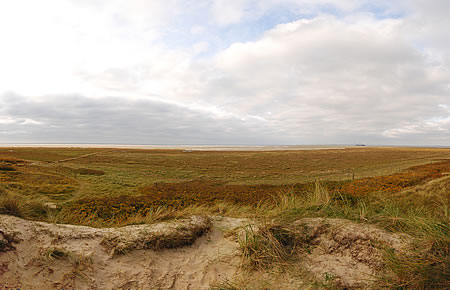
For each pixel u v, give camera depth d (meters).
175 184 29.61
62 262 3.51
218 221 5.82
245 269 3.86
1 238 3.46
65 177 29.47
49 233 3.97
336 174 37.75
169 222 5.03
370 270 3.46
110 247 3.96
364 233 3.97
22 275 3.23
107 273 3.58
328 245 4.06
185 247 4.45
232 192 23.36
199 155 82.81
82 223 5.70
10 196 5.58
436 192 15.38
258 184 30.03
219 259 4.16
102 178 31.61
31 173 29.16
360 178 29.88
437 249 3.41
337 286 3.25
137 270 3.72
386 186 22.38
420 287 3.03
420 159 62.66
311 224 4.54
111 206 15.81
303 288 3.31
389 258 3.41
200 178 35.69
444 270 3.04
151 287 3.48
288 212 5.54
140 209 14.83
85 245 3.90
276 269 3.74
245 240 4.36
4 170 29.88
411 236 3.85
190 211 6.32
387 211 4.97
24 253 3.50
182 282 3.63
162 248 4.21
